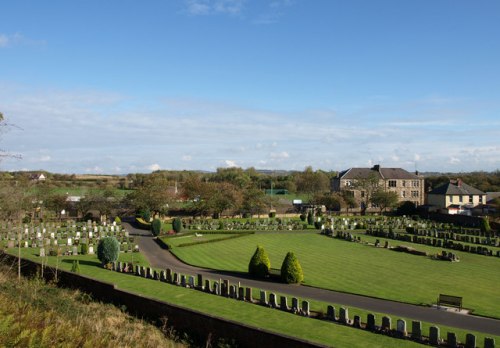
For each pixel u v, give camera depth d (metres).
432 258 50.50
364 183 115.12
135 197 91.25
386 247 58.22
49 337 16.42
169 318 25.78
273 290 35.38
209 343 23.14
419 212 104.31
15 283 29.08
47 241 57.00
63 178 172.88
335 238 67.69
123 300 28.70
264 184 176.88
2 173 73.06
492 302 32.41
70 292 30.97
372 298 33.12
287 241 64.69
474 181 144.38
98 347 17.72
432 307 30.91
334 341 22.73
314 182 160.75
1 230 64.88
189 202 111.06
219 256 52.19
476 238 62.41
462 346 22.53
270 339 21.44
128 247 54.31
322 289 35.88
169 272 36.28
